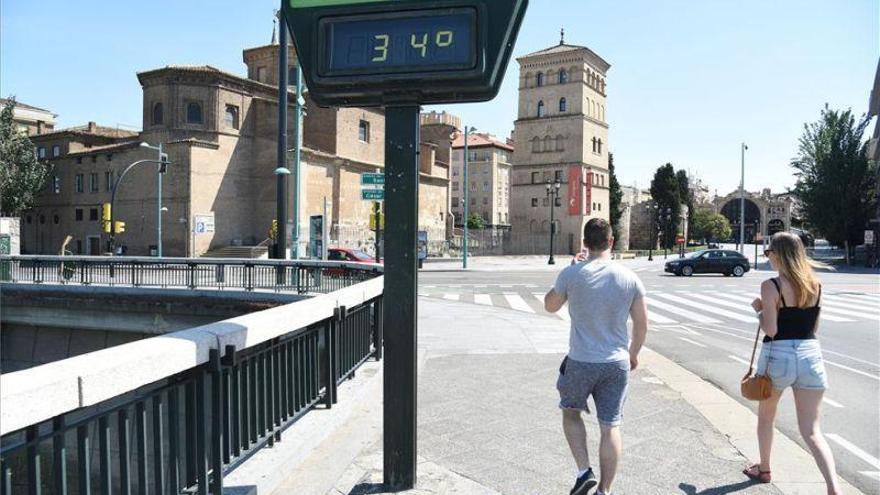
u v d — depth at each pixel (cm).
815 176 6306
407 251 419
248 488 409
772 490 454
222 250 4988
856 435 612
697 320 1666
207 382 393
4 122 5319
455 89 402
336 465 484
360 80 400
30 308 2020
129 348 317
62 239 5788
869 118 6144
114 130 6738
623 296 405
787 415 678
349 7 400
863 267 5409
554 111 8000
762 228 14800
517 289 2703
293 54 5947
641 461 511
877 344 1236
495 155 11481
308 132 5938
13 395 231
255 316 473
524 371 862
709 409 665
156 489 336
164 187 5019
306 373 595
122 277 1956
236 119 5347
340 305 665
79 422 278
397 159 416
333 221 5781
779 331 440
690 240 13888
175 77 5050
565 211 7900
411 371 425
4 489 240
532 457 515
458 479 461
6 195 5144
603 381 406
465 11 388
